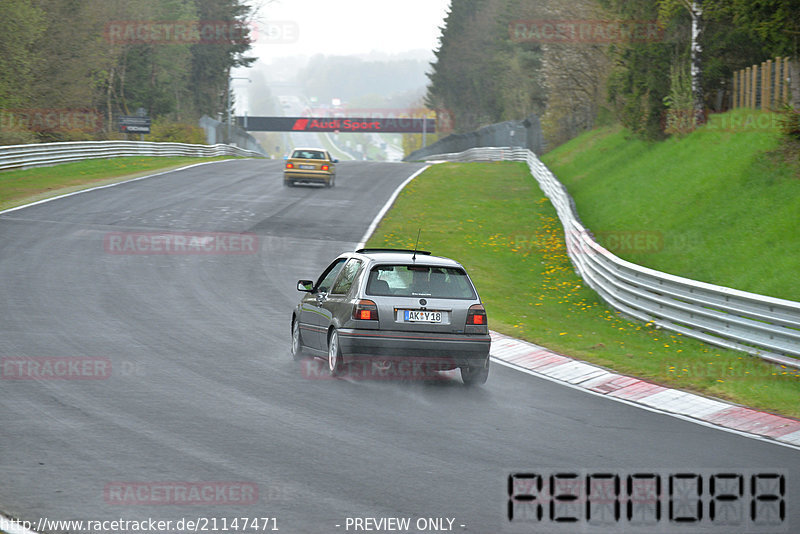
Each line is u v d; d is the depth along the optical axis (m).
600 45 109.62
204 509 12.13
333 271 25.69
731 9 57.78
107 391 19.14
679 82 74.38
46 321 27.62
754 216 43.91
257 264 43.28
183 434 15.98
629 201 62.22
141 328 27.41
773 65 64.94
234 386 20.31
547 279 46.44
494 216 66.75
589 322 35.31
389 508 12.45
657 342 30.66
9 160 79.50
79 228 50.84
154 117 184.75
